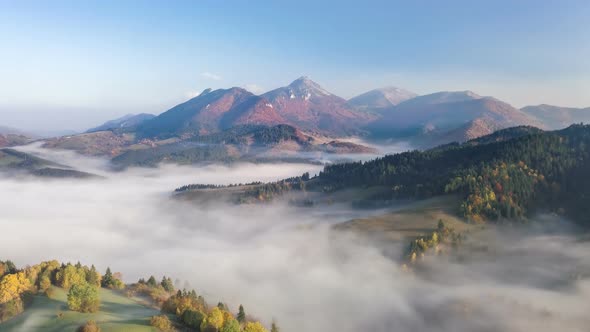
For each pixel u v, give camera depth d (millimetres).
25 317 113812
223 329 108438
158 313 123375
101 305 126688
